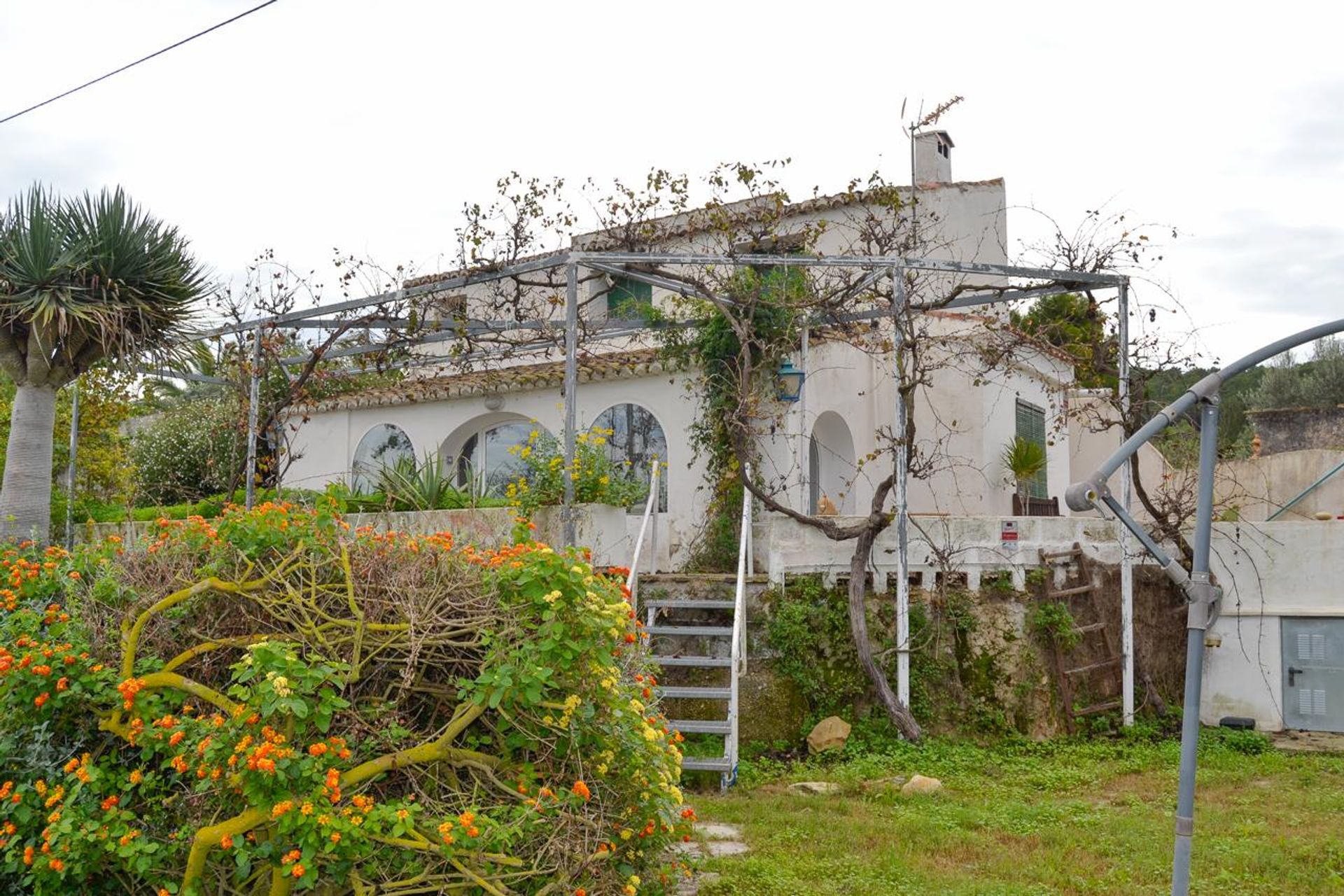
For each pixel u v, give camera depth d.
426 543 5.96
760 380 14.32
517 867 5.09
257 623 5.75
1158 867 7.76
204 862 4.84
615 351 17.55
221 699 5.21
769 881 7.30
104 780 5.35
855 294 13.90
